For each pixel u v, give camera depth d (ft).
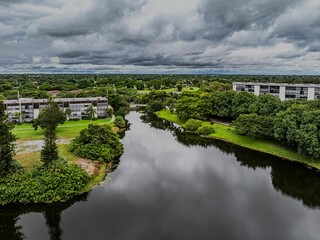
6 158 163.94
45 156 172.35
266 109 297.33
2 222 141.69
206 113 365.20
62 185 160.04
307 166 209.15
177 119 406.41
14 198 152.15
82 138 224.94
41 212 149.79
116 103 478.59
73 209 149.89
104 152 213.25
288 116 231.30
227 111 343.05
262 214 144.36
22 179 159.53
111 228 131.64
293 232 128.57
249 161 226.99
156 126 382.42
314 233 127.65
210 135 308.40
